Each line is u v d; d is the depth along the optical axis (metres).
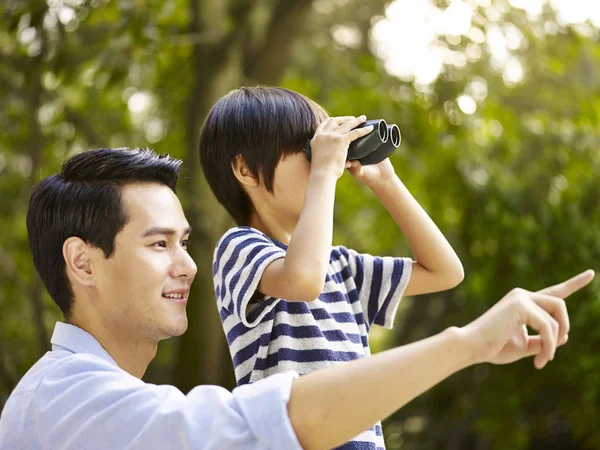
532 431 8.85
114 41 6.36
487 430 8.57
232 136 2.23
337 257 2.30
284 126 2.19
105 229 1.69
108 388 1.49
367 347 2.25
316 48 9.60
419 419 9.50
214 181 2.30
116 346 1.75
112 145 8.77
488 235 8.17
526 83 8.52
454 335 1.34
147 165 1.74
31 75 6.11
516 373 8.48
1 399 7.73
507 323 1.35
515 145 8.45
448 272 2.37
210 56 7.03
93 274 1.71
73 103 8.42
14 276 8.72
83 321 1.74
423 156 8.38
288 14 7.32
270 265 1.91
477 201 8.20
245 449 1.35
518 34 7.75
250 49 7.53
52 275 1.74
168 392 1.46
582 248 7.88
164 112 8.80
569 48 7.99
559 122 8.62
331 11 9.70
